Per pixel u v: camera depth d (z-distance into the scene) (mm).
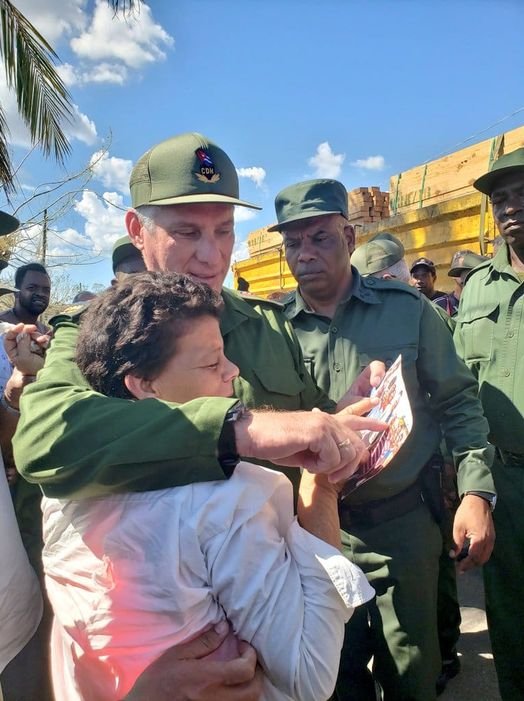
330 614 929
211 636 898
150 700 853
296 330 2320
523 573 2230
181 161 1414
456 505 2473
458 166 4516
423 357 2066
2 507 1285
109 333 1014
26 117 5270
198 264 1447
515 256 2416
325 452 915
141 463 892
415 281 4465
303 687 888
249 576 886
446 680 2660
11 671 1653
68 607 969
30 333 1589
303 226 2164
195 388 1012
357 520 2004
